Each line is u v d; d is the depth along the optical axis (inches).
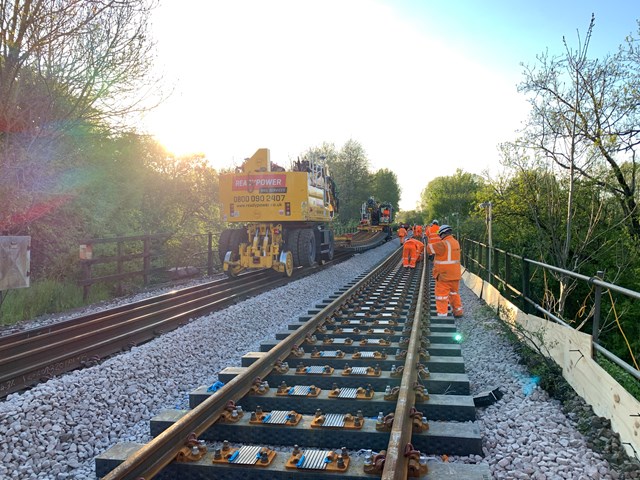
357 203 2657.5
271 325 384.2
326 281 627.5
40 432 174.6
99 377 223.5
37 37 410.9
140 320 335.6
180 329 317.7
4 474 148.6
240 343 323.0
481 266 573.0
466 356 276.1
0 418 174.9
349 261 946.7
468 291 576.7
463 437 149.7
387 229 1930.4
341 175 2659.9
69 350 268.1
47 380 232.1
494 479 133.6
